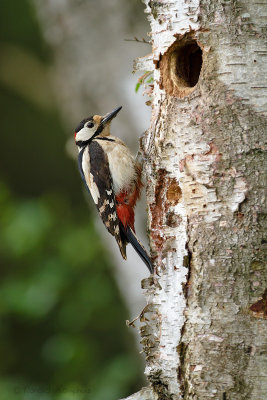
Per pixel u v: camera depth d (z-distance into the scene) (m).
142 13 14.37
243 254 7.83
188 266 8.20
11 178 23.33
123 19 14.44
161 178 8.73
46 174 23.48
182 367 8.20
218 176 8.04
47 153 23.61
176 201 8.43
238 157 7.94
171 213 8.43
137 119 13.99
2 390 15.86
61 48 15.27
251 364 7.71
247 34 8.04
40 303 17.64
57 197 19.73
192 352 8.08
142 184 10.89
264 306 7.75
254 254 7.79
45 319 18.25
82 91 14.97
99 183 11.05
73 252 18.19
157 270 8.62
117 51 14.45
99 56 14.62
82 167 11.60
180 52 8.79
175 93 8.62
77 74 14.98
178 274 8.30
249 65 8.01
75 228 19.17
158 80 8.88
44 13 15.57
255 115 7.95
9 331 18.41
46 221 18.58
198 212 8.16
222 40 8.12
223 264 7.92
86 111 15.07
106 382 15.84
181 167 8.36
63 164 23.47
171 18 8.59
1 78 21.80
